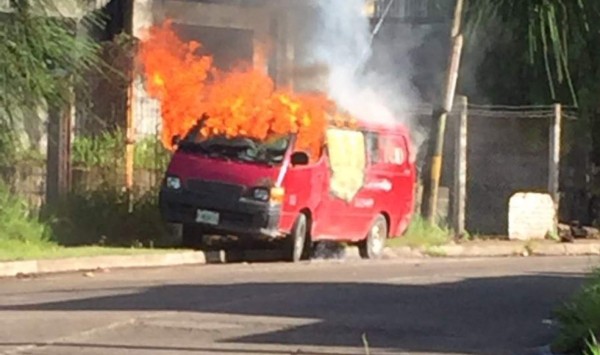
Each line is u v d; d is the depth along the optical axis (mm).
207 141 21406
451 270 19609
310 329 12898
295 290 16031
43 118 21672
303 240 21453
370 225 22953
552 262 22344
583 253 25906
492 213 28391
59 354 11312
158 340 12125
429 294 15922
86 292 15742
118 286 16500
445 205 27109
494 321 13758
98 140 22422
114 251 20328
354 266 20078
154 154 22922
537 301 15430
